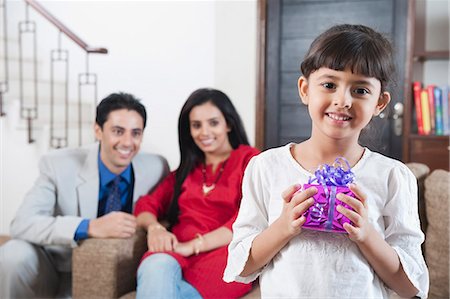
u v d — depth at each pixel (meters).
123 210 2.16
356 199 0.87
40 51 4.22
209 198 1.94
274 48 3.52
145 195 2.14
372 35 0.92
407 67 3.12
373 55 0.88
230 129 2.10
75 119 3.98
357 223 0.85
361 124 0.89
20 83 3.60
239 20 3.58
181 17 3.75
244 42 3.58
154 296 1.63
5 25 3.78
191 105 2.03
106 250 1.79
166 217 2.08
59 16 4.11
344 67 0.87
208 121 2.01
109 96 2.12
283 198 0.91
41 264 1.99
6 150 3.59
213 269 1.73
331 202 0.88
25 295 1.92
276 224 0.91
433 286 1.65
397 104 3.20
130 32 3.91
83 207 2.07
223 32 3.63
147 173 2.19
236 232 1.02
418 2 3.25
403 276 0.92
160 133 3.85
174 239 1.81
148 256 1.77
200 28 3.70
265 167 1.02
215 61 3.67
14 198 3.59
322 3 3.42
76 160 2.13
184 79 3.77
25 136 3.54
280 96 3.53
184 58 3.76
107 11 3.97
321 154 0.97
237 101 3.62
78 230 1.84
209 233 1.84
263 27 3.49
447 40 3.22
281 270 0.94
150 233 1.86
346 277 0.91
